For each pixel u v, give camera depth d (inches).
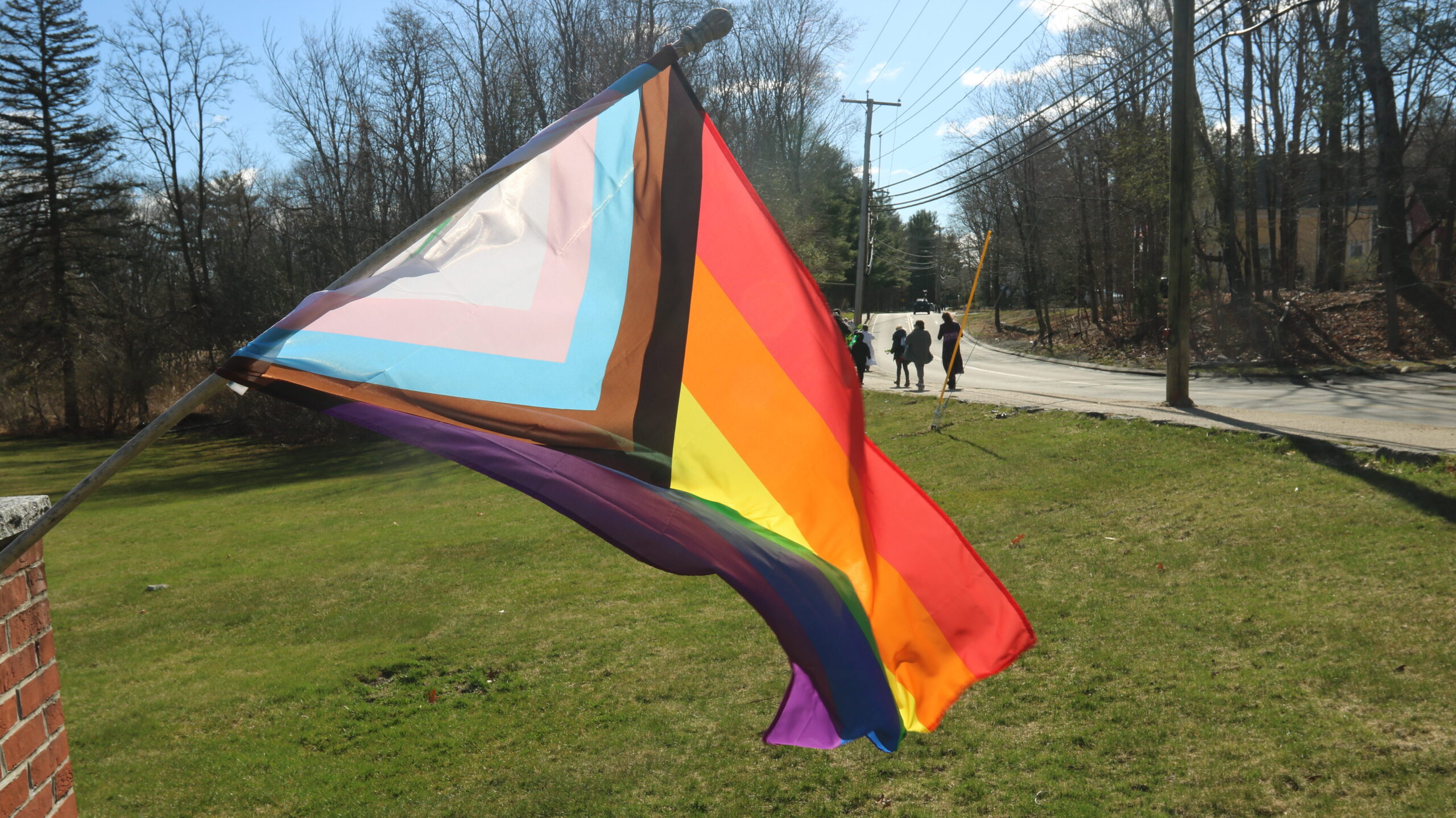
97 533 676.7
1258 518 340.8
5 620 110.7
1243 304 1269.7
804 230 1706.4
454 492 701.9
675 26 1332.4
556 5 1307.8
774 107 2049.7
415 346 101.7
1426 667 210.1
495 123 1355.8
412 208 1491.1
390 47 1454.2
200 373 1722.4
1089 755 199.0
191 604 408.5
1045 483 452.8
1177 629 257.1
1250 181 1291.8
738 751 218.4
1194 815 173.3
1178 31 581.9
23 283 1851.6
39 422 1844.2
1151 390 866.1
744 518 118.0
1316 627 241.9
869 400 884.6
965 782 194.5
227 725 258.8
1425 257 1173.7
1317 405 647.1
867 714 118.5
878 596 127.2
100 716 273.4
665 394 116.3
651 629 311.6
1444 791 166.2
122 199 1956.2
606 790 206.5
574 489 104.8
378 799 210.2
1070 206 1867.6
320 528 599.5
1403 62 1057.5
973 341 2182.6
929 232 4562.0
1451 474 339.0
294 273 1599.4
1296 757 185.6
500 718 250.8
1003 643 130.3
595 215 119.2
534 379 107.3
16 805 111.2
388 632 337.1
